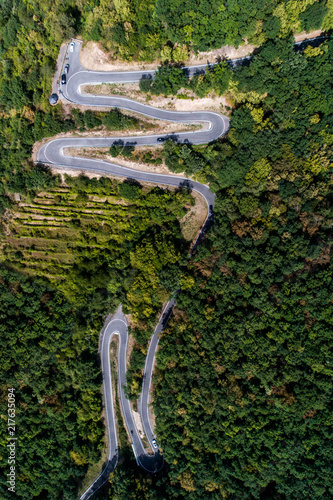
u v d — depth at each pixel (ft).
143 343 418.31
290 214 377.30
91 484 441.27
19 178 400.26
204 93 369.71
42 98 389.80
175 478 407.44
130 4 349.82
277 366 379.35
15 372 425.69
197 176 396.78
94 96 387.75
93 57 379.35
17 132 397.60
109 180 404.77
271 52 345.92
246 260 383.65
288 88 359.46
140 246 403.54
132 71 378.73
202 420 397.39
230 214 390.01
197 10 338.54
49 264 423.23
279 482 377.91
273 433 374.22
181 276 396.78
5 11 399.85
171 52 360.28
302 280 375.86
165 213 407.85
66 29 372.17
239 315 385.09
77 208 414.00
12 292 424.46
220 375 394.52
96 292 419.95
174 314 410.11
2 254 422.82
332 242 368.48
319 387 367.66
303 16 340.18
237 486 387.14
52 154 400.67
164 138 395.75
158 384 417.69
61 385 431.84
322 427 367.86
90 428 433.48
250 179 382.22
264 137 368.68
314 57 350.84
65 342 428.97
